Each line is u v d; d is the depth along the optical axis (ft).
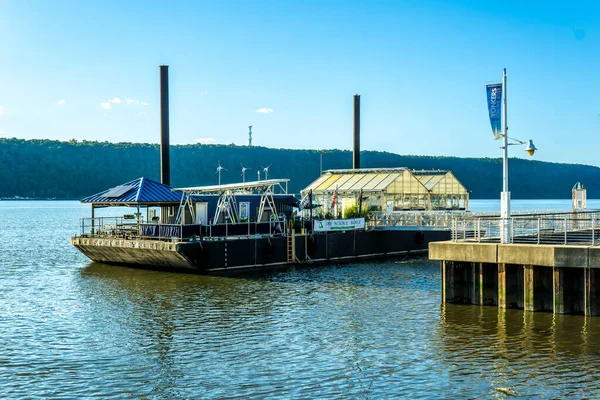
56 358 91.81
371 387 78.33
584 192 210.18
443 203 304.50
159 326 110.52
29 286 154.92
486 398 74.28
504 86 120.26
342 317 115.65
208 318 116.37
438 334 101.45
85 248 191.42
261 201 195.52
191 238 174.50
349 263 198.49
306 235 198.18
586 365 84.89
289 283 155.63
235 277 165.99
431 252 120.78
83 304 130.82
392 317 114.62
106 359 91.09
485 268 117.80
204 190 190.19
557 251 106.93
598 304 107.76
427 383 79.36
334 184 301.43
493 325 105.29
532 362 86.53
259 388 78.64
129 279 164.04
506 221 123.75
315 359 89.86
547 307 112.27
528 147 119.14
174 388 79.15
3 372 85.51
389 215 240.32
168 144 273.95
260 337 102.22
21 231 379.76
